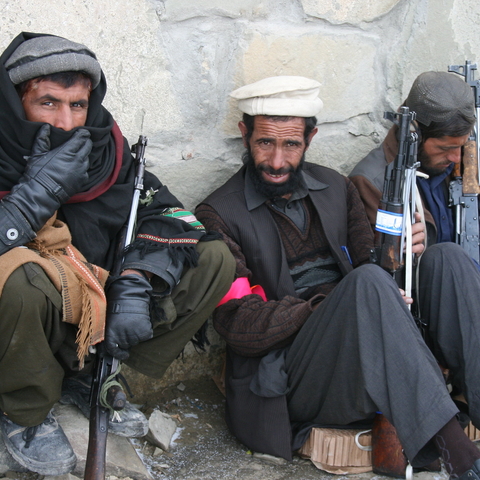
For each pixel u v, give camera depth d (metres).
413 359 1.97
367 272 2.04
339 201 2.70
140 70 2.57
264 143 2.51
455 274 2.23
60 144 1.99
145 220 2.21
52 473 1.88
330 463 2.23
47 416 1.97
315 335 2.17
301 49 2.88
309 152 3.02
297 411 2.32
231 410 2.40
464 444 1.91
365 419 2.31
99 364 1.95
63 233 1.95
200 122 2.74
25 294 1.75
